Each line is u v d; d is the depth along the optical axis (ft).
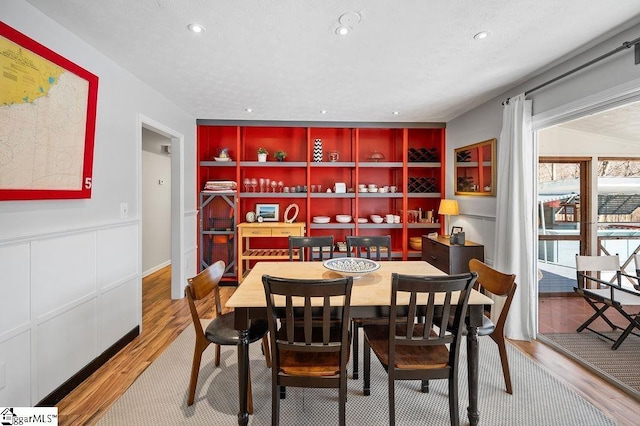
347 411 5.82
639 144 6.79
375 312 5.28
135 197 8.79
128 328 8.49
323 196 14.01
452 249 10.92
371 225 14.16
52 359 5.93
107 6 5.49
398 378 4.95
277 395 4.86
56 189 5.90
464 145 12.56
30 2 5.36
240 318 5.20
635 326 7.53
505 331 8.94
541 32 6.38
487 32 6.37
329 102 11.11
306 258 14.05
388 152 15.31
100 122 7.30
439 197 14.51
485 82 9.16
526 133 8.68
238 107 11.77
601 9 5.58
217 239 14.40
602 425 5.39
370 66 8.03
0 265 4.94
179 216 12.07
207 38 6.62
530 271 8.64
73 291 6.46
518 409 5.82
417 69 8.23
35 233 5.54
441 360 5.18
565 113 7.69
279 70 8.29
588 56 7.14
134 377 6.87
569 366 7.32
